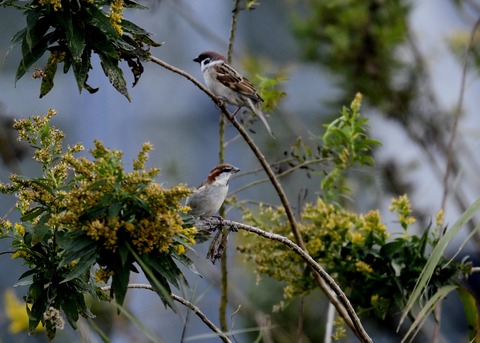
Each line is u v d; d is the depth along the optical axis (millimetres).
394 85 15406
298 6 19172
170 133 18531
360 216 8820
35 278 6156
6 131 11273
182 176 12375
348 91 15336
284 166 11359
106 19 6375
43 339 10555
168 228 5586
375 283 8469
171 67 7773
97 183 5582
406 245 8453
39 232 5922
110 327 12016
